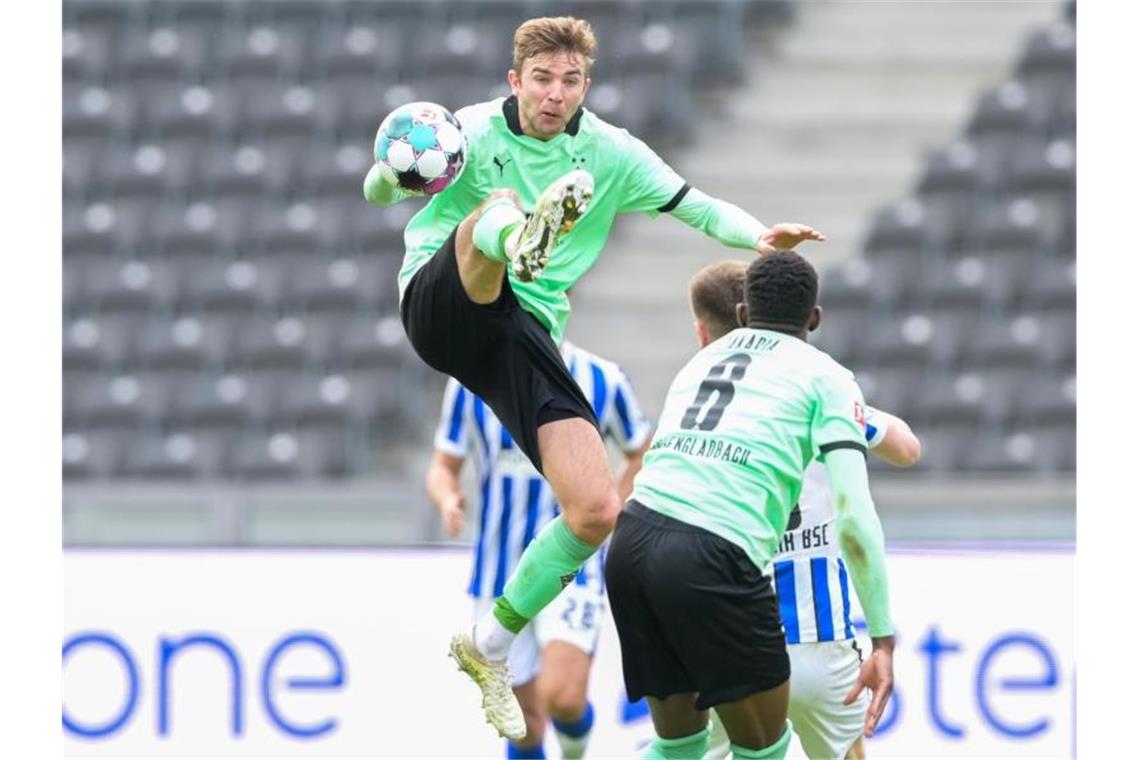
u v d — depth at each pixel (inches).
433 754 1136.2
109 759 1135.0
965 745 1097.4
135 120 2222.0
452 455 1102.4
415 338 713.0
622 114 2151.8
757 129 2144.4
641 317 1982.0
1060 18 2226.9
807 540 810.2
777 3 2240.4
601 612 1049.5
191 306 2069.4
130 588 1146.7
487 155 718.5
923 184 2095.2
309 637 1145.4
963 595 1106.7
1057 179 2095.2
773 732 718.5
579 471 689.0
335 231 2121.1
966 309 1993.1
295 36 2285.9
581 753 1058.7
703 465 710.5
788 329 743.7
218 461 1930.4
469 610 1143.0
